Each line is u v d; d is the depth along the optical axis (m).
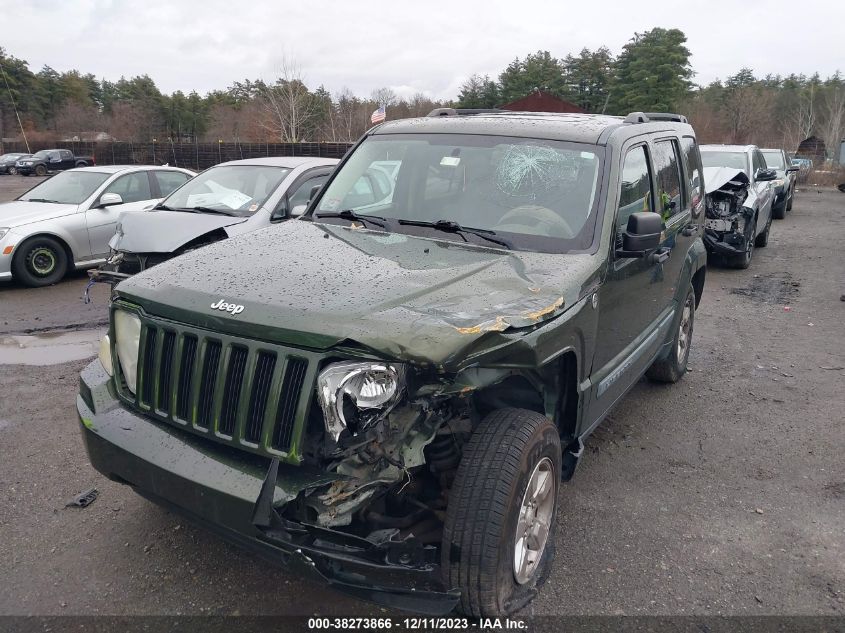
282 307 2.76
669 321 5.32
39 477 4.27
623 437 5.11
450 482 3.09
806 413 5.59
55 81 90.62
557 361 3.33
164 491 2.81
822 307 9.21
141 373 3.05
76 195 10.56
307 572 2.53
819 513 4.08
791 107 72.75
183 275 3.20
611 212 3.73
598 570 3.49
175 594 3.22
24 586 3.25
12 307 8.62
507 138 4.16
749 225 11.41
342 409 2.56
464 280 3.13
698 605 3.24
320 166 8.20
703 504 4.16
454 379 2.69
